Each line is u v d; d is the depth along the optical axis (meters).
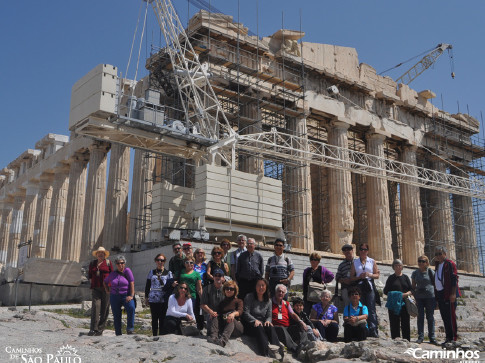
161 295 13.69
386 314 19.64
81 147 43.34
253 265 13.43
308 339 12.67
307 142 44.53
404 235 50.66
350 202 45.53
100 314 13.61
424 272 13.81
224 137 36.72
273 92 43.56
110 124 29.73
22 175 54.50
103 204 41.34
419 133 54.19
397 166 51.88
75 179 44.09
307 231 41.97
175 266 13.86
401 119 53.03
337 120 47.25
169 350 10.69
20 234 54.75
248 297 12.36
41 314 17.23
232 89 42.53
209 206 30.83
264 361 10.74
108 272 13.57
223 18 42.12
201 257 14.07
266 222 32.84
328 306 13.85
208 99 41.22
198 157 34.53
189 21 42.16
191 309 13.05
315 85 47.16
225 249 14.80
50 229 45.75
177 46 37.34
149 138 31.48
